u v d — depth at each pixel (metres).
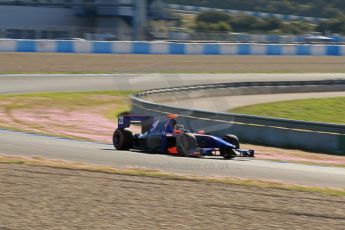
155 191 29.56
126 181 32.09
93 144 51.97
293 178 37.09
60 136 56.75
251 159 46.84
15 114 74.56
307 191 31.62
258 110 97.44
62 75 128.38
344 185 35.28
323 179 37.38
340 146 57.69
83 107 90.25
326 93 131.88
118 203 26.47
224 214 25.11
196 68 155.12
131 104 83.69
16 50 157.62
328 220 24.86
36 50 159.88
